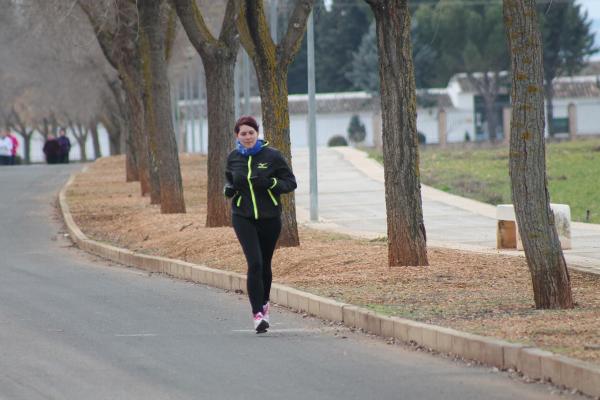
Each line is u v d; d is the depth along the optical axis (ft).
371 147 493.36
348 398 65.31
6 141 502.79
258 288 92.07
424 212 217.15
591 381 63.98
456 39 629.92
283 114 136.36
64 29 233.35
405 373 72.84
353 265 120.47
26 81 469.16
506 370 72.59
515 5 89.56
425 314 89.20
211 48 162.71
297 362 77.36
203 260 138.62
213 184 166.61
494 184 293.84
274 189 93.30
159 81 193.26
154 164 219.82
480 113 647.15
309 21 208.54
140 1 190.39
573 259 132.26
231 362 77.51
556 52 606.14
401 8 114.32
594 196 258.57
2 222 214.07
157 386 69.21
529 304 93.04
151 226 177.06
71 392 67.62
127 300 113.70
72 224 197.26
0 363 77.56
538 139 90.58
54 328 94.12
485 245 157.99
